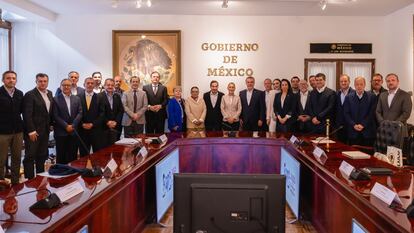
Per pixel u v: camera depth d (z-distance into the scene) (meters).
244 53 7.75
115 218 2.63
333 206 2.94
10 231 1.55
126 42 7.73
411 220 1.69
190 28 7.73
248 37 7.73
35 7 6.95
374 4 6.70
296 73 7.78
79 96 5.49
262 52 7.75
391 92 5.25
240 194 1.62
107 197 2.37
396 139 4.07
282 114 6.41
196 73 7.78
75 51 7.81
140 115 6.40
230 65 7.77
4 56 7.70
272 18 7.71
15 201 2.00
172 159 4.37
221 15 7.69
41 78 4.96
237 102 6.81
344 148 3.96
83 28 7.77
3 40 7.64
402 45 7.06
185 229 1.67
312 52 7.74
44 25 7.80
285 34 7.73
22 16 7.19
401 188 2.30
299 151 3.91
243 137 5.11
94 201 2.12
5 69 7.73
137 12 7.54
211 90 7.01
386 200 1.98
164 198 3.93
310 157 3.48
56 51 7.82
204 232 1.65
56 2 6.74
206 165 5.10
